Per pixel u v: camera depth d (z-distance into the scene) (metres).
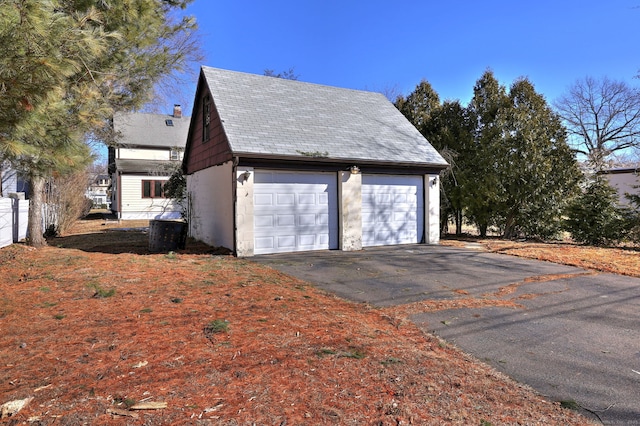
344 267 7.84
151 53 8.75
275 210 9.56
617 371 3.23
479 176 13.88
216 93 10.67
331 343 3.56
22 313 4.33
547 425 2.35
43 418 2.21
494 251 10.27
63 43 3.83
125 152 25.17
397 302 5.33
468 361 3.38
